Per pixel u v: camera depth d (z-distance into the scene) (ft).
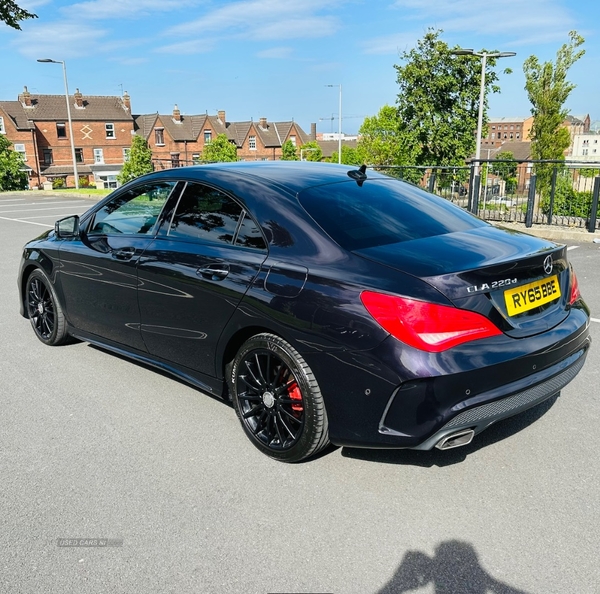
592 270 25.61
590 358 15.53
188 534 8.64
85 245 14.52
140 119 241.35
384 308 8.71
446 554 8.14
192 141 244.63
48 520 9.00
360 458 10.69
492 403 8.87
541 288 9.89
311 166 12.95
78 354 16.20
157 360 13.14
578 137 585.22
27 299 17.39
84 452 11.00
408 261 9.17
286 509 9.21
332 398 9.45
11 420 12.32
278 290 9.96
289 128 276.82
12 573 7.88
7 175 133.80
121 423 12.14
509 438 11.28
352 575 7.78
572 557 8.03
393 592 7.48
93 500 9.50
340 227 10.19
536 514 8.98
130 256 13.03
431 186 43.47
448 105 81.10
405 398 8.66
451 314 8.52
